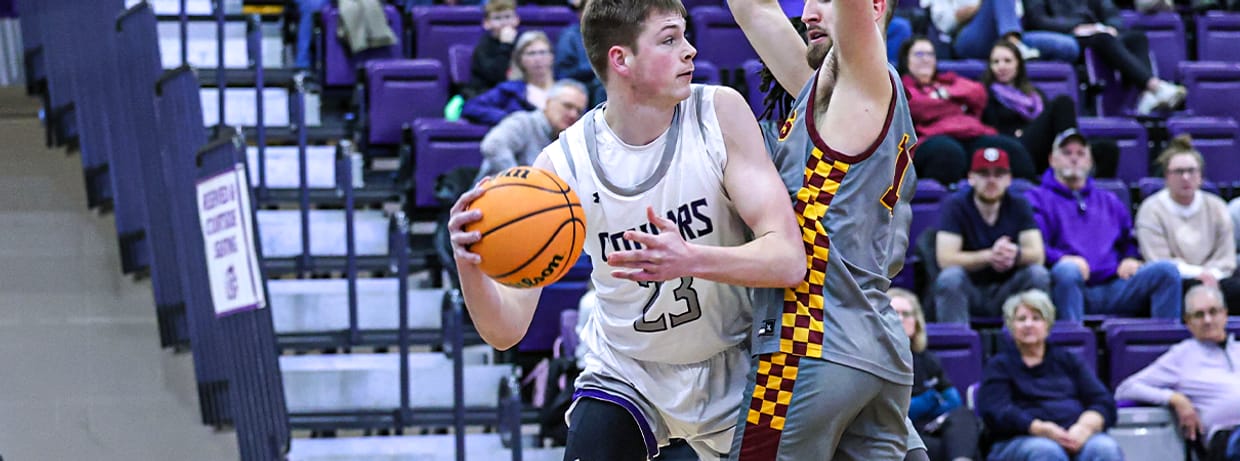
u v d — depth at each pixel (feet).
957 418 30.09
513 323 15.30
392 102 41.32
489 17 42.24
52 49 31.83
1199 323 32.96
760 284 13.94
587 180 14.88
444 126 38.99
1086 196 37.60
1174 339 34.19
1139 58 47.88
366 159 41.16
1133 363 34.06
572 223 13.82
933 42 46.42
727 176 14.62
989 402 31.24
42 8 31.96
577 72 41.65
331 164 40.06
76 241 32.12
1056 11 49.06
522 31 44.98
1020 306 31.35
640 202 14.79
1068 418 30.96
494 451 31.94
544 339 35.37
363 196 38.86
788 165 14.84
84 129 31.60
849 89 14.39
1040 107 42.06
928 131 40.50
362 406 33.27
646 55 14.32
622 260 13.34
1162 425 32.83
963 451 29.55
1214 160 44.57
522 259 13.56
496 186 13.71
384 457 31.86
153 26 30.42
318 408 33.09
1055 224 37.09
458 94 42.83
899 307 30.94
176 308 30.60
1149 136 44.55
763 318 14.58
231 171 27.89
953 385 33.01
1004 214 35.47
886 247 14.85
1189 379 32.91
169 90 29.45
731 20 45.60
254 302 27.91
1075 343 33.78
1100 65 47.85
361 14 42.50
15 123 32.19
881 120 14.42
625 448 15.58
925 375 30.94
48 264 32.04
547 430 31.63
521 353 35.37
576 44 41.98
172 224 30.09
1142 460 32.71
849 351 14.28
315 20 43.60
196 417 31.27
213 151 28.35
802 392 14.29
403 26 44.93
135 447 31.50
